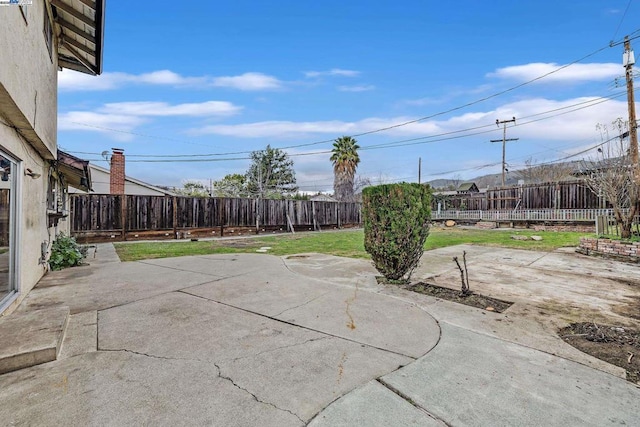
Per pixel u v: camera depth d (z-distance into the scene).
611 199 8.95
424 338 3.01
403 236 4.93
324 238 13.48
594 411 1.93
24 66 3.35
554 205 18.14
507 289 4.84
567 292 4.67
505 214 19.53
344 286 4.98
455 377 2.31
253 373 2.35
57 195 7.76
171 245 10.91
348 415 1.88
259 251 9.32
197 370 2.39
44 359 2.48
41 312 3.41
